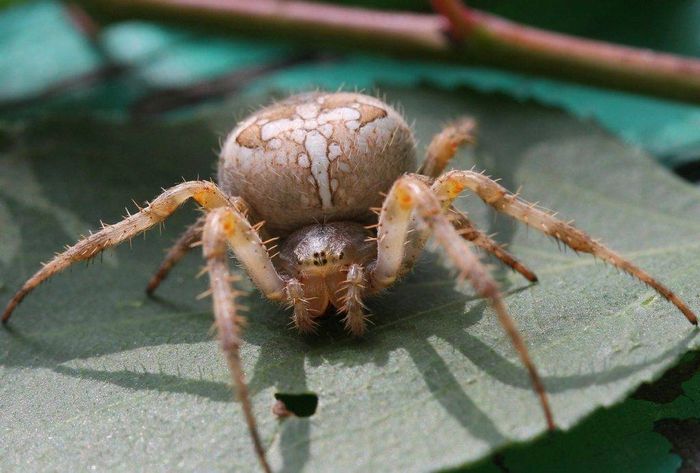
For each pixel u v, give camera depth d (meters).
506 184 0.11
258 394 0.09
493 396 0.09
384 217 0.10
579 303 0.10
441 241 0.09
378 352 0.10
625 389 0.09
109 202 0.11
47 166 0.11
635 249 0.10
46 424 0.10
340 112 0.10
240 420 0.09
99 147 0.11
